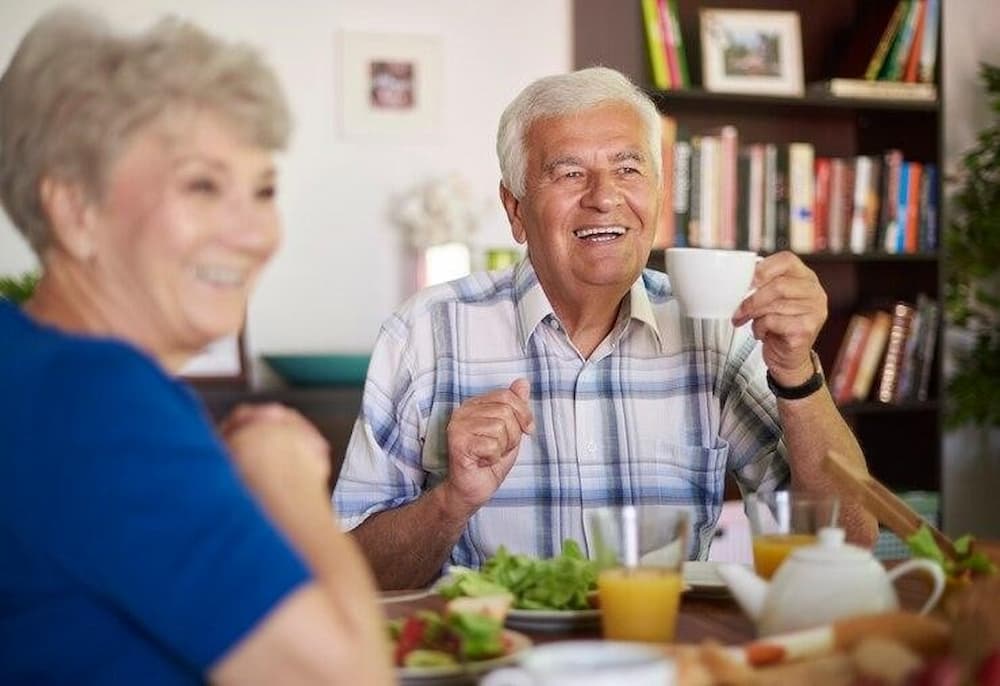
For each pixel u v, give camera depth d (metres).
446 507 1.92
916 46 4.09
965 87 4.44
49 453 0.93
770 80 3.95
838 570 1.31
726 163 3.85
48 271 1.09
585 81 2.16
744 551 3.65
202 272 1.06
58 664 0.95
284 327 3.74
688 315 1.83
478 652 1.29
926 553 1.47
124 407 0.94
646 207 2.15
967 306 4.34
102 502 0.92
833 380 4.12
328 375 3.52
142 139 1.04
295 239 3.74
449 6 3.86
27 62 1.05
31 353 0.97
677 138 3.79
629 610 1.39
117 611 0.95
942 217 4.10
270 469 1.08
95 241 1.06
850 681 1.11
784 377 2.01
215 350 3.52
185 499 0.93
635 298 2.21
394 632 1.38
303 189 3.75
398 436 2.22
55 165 1.04
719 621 1.51
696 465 2.22
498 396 1.91
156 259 1.05
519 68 3.93
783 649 1.14
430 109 3.84
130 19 1.11
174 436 0.95
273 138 1.09
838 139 4.29
